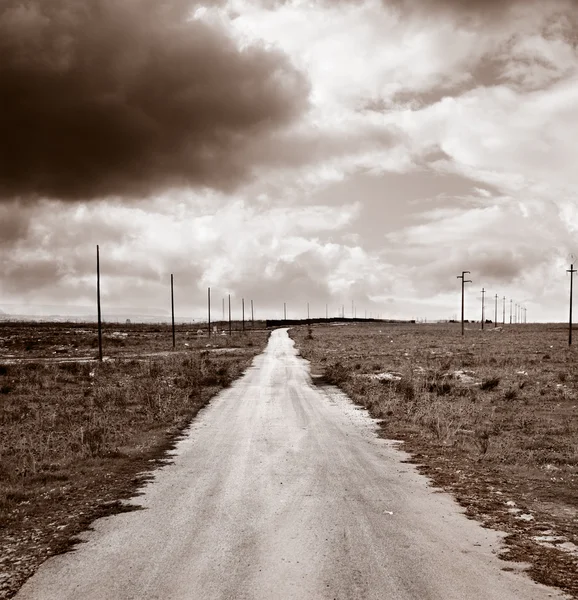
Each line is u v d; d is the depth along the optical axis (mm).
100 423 19219
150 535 8336
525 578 6691
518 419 19594
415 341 78875
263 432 17594
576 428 17734
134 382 32281
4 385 30125
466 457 13992
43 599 6234
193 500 10227
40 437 16734
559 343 67500
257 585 6512
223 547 7777
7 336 103000
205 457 14062
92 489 11195
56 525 8938
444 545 7820
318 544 7855
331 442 15953
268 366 45094
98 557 7480
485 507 9750
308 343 81312
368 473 12273
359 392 26969
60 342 83250
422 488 11023
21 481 11922
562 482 11578
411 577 6703
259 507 9719
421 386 28062
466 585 6477
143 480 11805
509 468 12836
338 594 6250
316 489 10922
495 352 52594
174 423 19156
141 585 6559
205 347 73375
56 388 30359
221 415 21156
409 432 17469
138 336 104812
